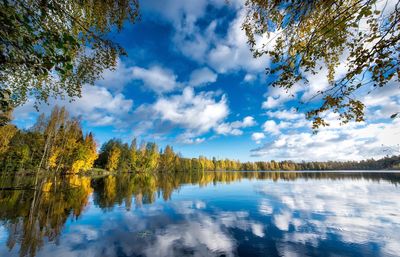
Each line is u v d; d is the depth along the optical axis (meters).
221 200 22.88
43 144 45.72
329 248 10.05
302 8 3.70
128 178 57.03
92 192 27.12
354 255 9.38
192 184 43.00
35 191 24.98
